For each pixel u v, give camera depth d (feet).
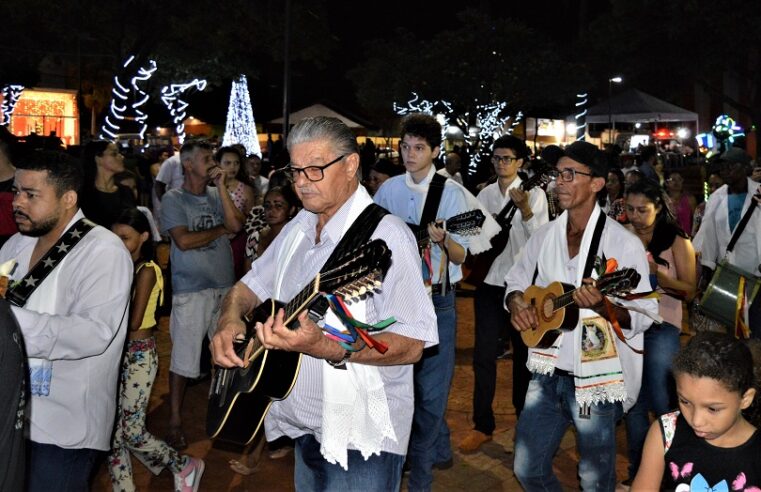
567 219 12.89
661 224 15.87
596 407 11.96
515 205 18.42
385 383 9.48
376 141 98.78
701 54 96.07
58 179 11.07
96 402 11.07
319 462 9.70
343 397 9.14
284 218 19.03
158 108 84.53
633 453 15.75
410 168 15.89
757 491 8.04
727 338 8.02
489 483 16.66
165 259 43.42
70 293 10.99
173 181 37.99
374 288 8.10
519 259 13.48
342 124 9.41
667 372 15.29
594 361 11.88
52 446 10.77
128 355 14.43
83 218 11.46
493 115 84.43
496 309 17.98
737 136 96.02
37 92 82.53
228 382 9.35
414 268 9.28
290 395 9.56
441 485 16.51
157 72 74.95
